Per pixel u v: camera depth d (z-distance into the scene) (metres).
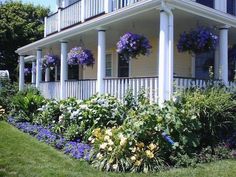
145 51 8.91
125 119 7.24
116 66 13.73
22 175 5.47
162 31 7.86
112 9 11.88
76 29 10.98
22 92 13.92
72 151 6.90
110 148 6.02
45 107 10.49
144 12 8.33
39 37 29.48
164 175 5.54
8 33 27.86
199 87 8.41
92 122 7.95
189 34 8.59
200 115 7.29
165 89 7.92
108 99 8.32
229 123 7.73
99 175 5.50
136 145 6.11
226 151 7.04
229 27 9.70
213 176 5.52
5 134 9.29
